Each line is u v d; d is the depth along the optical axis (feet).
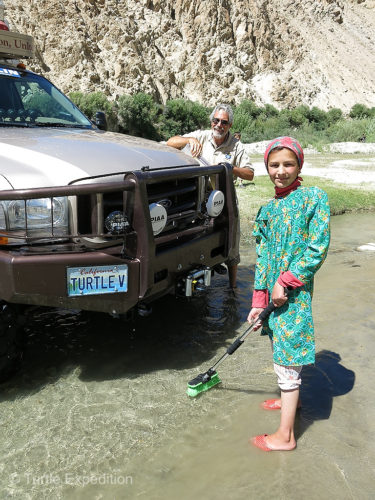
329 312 15.05
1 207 9.70
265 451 8.75
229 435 9.20
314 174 51.55
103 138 13.02
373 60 288.51
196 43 215.92
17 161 10.22
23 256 9.52
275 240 8.88
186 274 11.87
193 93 208.54
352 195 36.78
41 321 14.21
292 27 271.49
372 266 19.98
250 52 235.81
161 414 9.82
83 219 10.07
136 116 161.89
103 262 9.94
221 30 224.12
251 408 10.06
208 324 14.29
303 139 145.79
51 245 9.95
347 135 145.89
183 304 15.79
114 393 10.55
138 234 10.22
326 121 211.82
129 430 9.29
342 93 255.70
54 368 11.57
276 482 7.99
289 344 8.58
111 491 7.77
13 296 9.52
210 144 16.21
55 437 9.05
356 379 11.23
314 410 10.04
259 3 252.83
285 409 8.73
